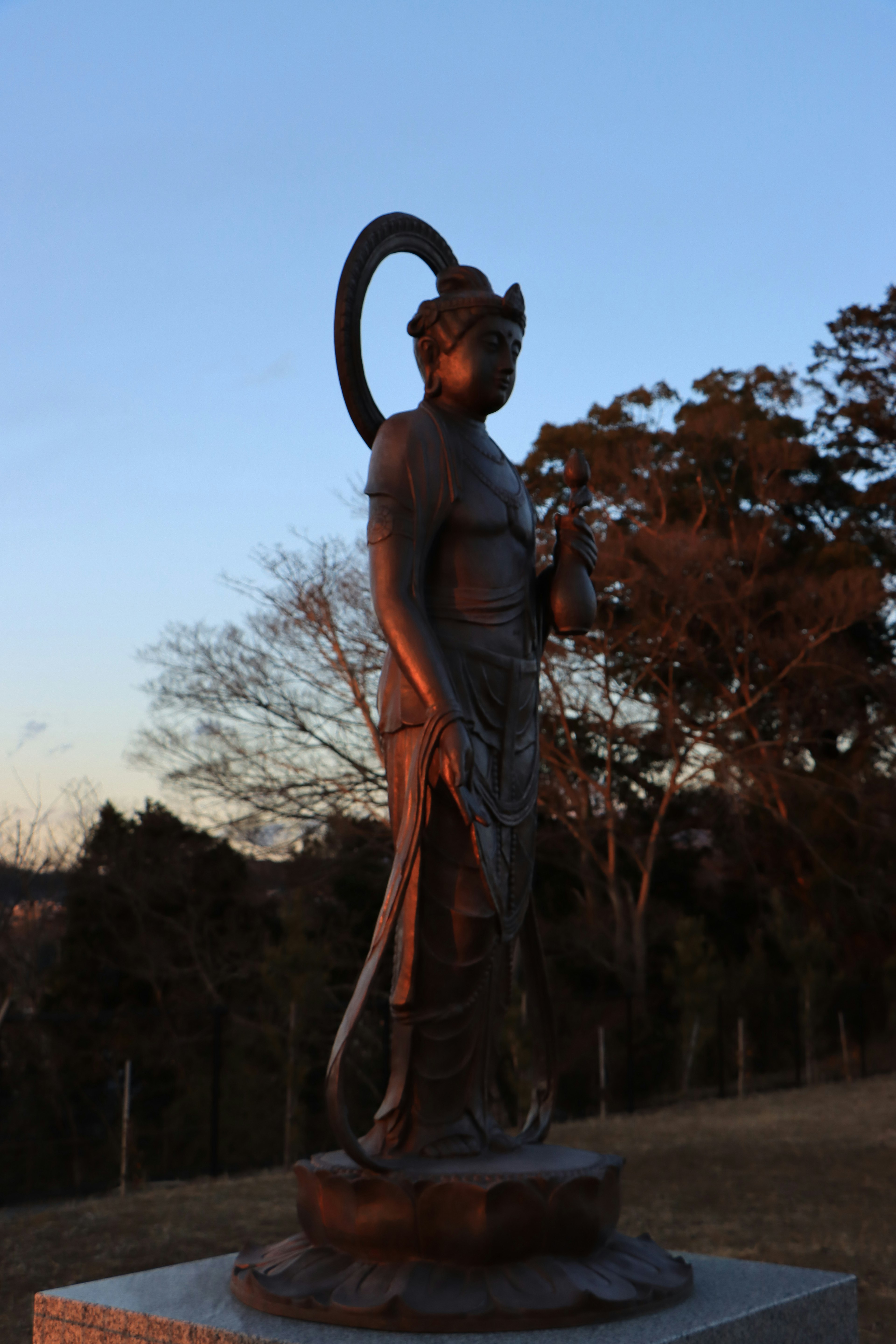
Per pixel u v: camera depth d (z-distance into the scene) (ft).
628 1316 11.34
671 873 82.84
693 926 65.46
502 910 13.12
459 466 13.47
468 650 13.19
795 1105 52.29
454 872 12.95
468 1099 13.07
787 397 89.86
